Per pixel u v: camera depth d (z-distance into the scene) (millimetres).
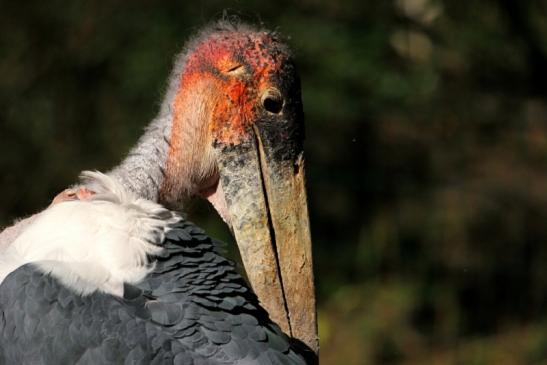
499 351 12625
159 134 6094
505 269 13875
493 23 14430
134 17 13875
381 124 14852
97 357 4949
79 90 13984
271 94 5965
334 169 14773
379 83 14445
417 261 14031
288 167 6020
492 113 14828
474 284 13734
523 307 13570
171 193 6109
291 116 6008
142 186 6051
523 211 14375
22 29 14109
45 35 14094
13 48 14109
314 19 14375
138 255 5328
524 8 14164
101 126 13867
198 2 13766
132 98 13812
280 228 6000
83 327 5023
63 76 14031
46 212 5668
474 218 14414
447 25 14531
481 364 12430
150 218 5555
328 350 12641
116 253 5297
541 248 14086
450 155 14906
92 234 5391
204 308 5145
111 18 13992
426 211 14531
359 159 14867
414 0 14508
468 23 14484
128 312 5047
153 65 13586
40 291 5164
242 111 5992
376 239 14250
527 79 14570
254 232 6008
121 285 5199
